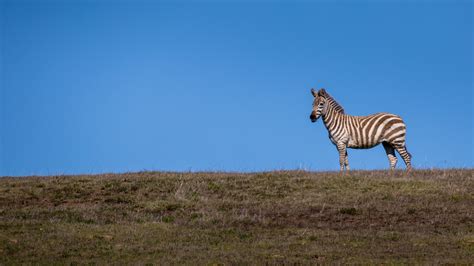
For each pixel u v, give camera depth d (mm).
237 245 48500
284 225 54906
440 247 47562
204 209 59750
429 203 60000
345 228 54031
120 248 47250
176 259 44344
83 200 63344
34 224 53281
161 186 67250
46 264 43062
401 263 43312
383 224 54844
